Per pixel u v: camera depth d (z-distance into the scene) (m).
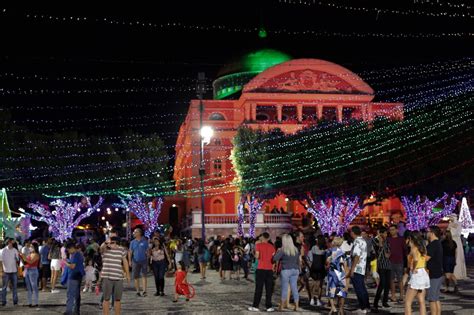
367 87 66.06
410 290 12.64
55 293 22.38
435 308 12.83
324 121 51.03
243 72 78.44
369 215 61.47
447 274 18.42
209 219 54.16
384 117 46.88
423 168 43.84
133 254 20.67
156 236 21.64
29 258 18.28
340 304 14.76
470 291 19.11
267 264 15.93
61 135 52.16
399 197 46.44
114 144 58.28
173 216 72.12
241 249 28.09
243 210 52.00
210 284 24.91
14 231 32.59
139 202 57.12
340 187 46.41
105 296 14.28
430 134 43.47
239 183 50.72
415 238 12.66
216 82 81.56
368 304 14.91
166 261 21.08
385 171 45.06
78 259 15.82
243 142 51.88
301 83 65.81
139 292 20.58
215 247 34.44
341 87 66.25
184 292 18.58
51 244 23.39
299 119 65.19
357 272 14.84
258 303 15.84
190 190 59.09
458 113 42.34
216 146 65.94
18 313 16.80
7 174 47.00
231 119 68.06
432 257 12.81
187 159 71.56
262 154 49.97
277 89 65.50
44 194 48.16
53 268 22.97
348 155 46.03
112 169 54.62
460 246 22.81
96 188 54.34
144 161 57.06
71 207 50.22
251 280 26.97
